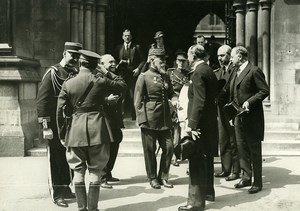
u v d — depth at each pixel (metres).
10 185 5.75
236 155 6.28
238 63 5.76
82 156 4.39
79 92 4.34
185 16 16.84
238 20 10.10
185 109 6.65
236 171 6.27
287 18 9.43
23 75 8.20
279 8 9.43
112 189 5.71
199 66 4.74
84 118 4.31
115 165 7.35
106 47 10.64
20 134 8.03
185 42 17.06
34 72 9.04
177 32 17.02
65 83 4.42
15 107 8.08
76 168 4.40
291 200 5.11
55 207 4.81
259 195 5.36
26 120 8.38
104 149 4.38
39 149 8.26
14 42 8.18
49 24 9.59
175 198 5.23
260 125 5.55
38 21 9.59
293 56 9.43
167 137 5.87
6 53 8.09
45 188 5.62
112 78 4.75
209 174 5.06
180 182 6.11
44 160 7.64
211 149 4.78
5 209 4.69
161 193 5.48
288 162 7.49
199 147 4.67
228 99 6.30
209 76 4.70
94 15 10.07
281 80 9.46
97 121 4.33
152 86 5.81
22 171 6.68
